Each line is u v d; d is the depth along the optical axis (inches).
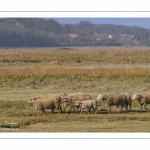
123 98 3927.2
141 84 5457.7
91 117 3580.2
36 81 5605.3
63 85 5487.2
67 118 3550.7
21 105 4195.4
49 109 4082.2
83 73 5876.0
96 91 5255.9
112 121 3469.5
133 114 3750.0
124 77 5689.0
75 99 3900.1
